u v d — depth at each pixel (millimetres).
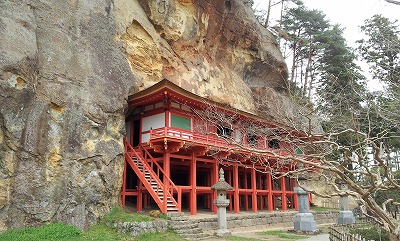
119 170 18156
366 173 8414
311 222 20594
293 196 33344
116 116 18688
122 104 19188
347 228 17641
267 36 38781
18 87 13828
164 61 24891
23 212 13664
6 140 13445
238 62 34500
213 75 29859
